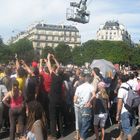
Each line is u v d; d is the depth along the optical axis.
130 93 12.09
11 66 17.05
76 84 16.20
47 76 14.34
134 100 12.06
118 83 17.52
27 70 13.70
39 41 191.38
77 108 12.78
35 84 12.93
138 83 15.02
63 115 15.70
